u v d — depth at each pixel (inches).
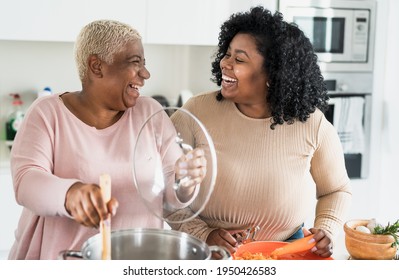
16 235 58.9
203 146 49.8
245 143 62.7
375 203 130.0
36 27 106.6
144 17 113.1
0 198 105.3
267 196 62.4
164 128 57.6
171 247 46.8
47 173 49.6
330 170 65.9
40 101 55.8
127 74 53.5
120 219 55.7
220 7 117.6
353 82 125.1
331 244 56.8
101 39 52.9
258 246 56.9
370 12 124.3
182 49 130.3
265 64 60.4
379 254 56.1
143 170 54.6
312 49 62.9
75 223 54.2
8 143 113.1
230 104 64.0
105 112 55.8
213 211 63.6
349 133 126.1
